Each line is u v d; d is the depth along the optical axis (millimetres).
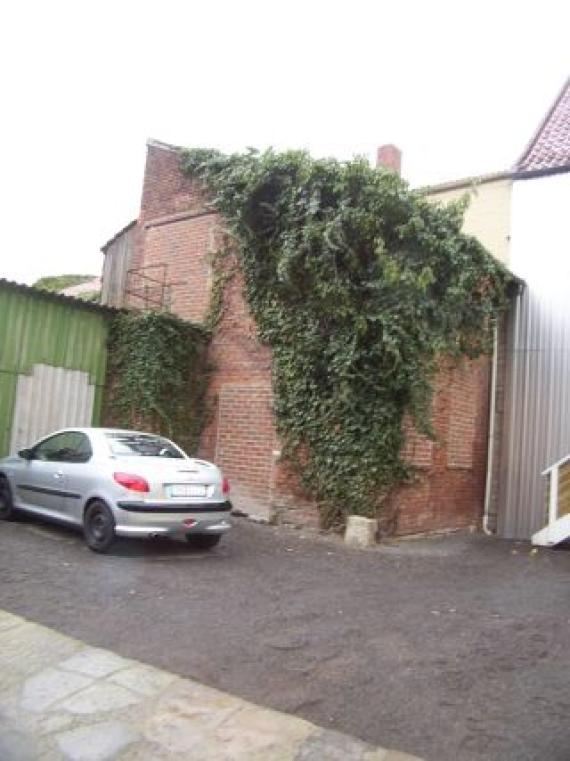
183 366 12695
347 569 8367
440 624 6117
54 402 12289
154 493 7930
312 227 10656
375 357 10500
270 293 11711
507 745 3844
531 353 13398
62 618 5613
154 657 4910
